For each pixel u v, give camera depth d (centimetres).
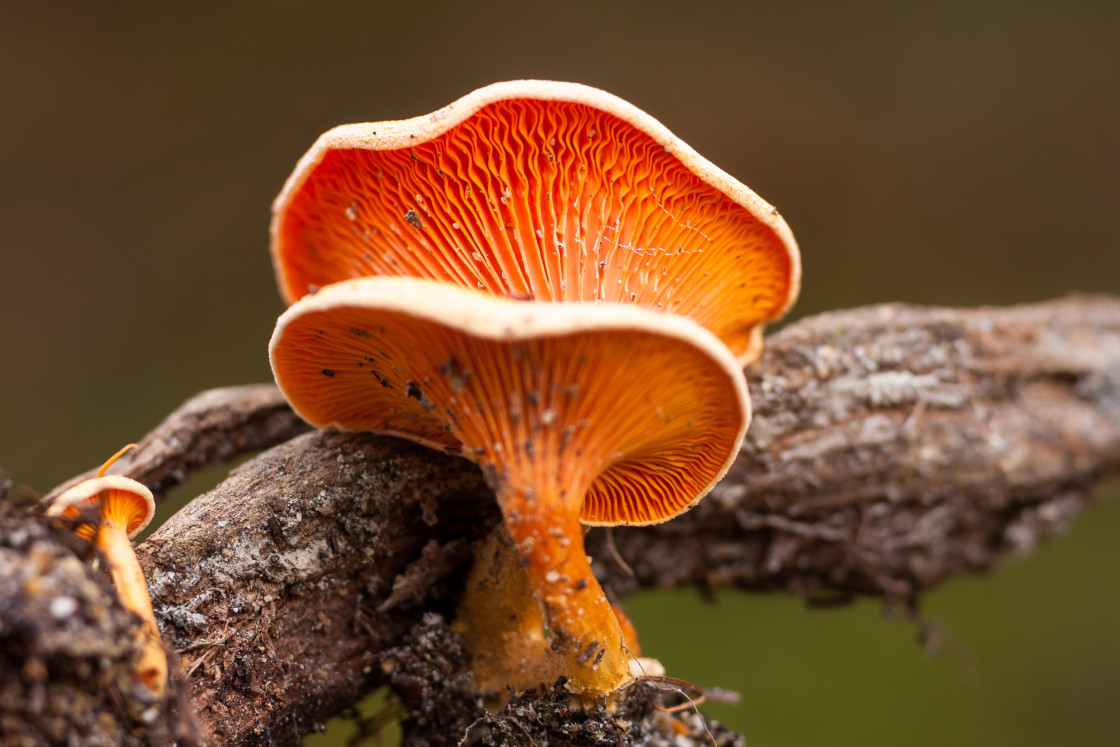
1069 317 25
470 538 21
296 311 19
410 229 20
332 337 20
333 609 20
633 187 20
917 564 24
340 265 22
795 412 22
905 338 23
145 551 20
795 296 22
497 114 20
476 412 19
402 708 21
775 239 21
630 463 20
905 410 23
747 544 23
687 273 21
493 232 20
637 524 21
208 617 20
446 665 20
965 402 23
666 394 19
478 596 21
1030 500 24
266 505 20
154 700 18
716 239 21
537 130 20
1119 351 25
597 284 20
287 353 20
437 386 19
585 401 19
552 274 20
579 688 20
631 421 19
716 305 21
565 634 19
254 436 22
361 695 21
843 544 23
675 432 20
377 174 20
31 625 18
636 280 20
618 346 19
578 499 19
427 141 20
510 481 19
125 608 18
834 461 23
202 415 22
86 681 18
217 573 20
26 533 18
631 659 20
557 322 18
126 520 19
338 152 20
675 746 21
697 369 19
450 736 20
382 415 21
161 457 22
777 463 22
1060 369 24
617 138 20
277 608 20
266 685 20
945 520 24
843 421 22
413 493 21
